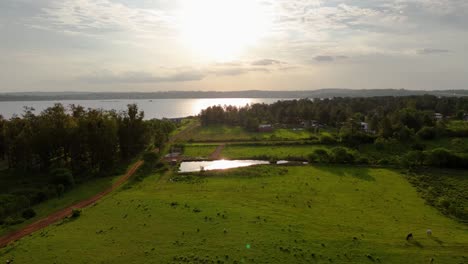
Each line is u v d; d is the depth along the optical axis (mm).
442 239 46094
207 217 52969
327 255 40406
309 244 43375
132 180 81250
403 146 113625
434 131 120750
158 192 70312
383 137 121688
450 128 129125
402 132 118562
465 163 86500
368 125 155500
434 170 86250
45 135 84688
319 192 69750
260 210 57250
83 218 53750
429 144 115438
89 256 40219
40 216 57188
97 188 74875
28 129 85938
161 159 110125
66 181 73750
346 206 60844
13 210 58281
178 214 54562
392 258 40031
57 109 92062
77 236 46250
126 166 97500
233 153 119812
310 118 193625
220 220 51688
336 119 183625
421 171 85875
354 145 120000
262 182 78562
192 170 96438
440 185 75500
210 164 105750
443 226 52125
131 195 67375
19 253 41375
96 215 55062
